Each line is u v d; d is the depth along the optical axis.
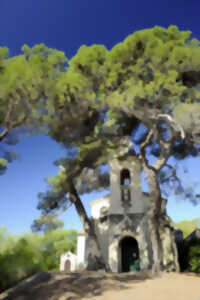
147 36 14.13
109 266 18.56
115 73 14.79
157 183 15.86
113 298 8.66
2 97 10.88
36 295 10.15
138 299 8.23
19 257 13.50
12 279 12.45
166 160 16.22
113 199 21.92
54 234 41.41
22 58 11.11
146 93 13.12
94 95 14.38
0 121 12.62
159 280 12.21
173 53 13.02
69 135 16.78
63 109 14.60
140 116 14.63
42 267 15.40
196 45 14.45
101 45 15.36
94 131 19.00
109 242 19.78
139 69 14.27
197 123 11.50
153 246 14.98
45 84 11.60
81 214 18.09
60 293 9.92
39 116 12.59
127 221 20.34
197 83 15.23
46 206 18.20
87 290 10.23
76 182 21.20
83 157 17.61
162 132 18.00
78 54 15.23
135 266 19.27
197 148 17.61
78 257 26.33
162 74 13.18
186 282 11.19
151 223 15.52
